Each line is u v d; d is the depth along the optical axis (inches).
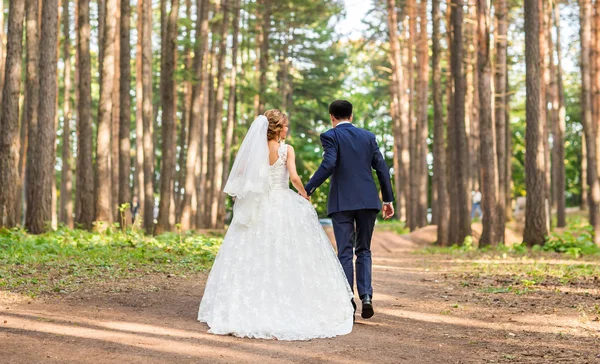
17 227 585.0
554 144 1225.4
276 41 1601.9
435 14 996.6
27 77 732.7
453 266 558.6
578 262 574.9
